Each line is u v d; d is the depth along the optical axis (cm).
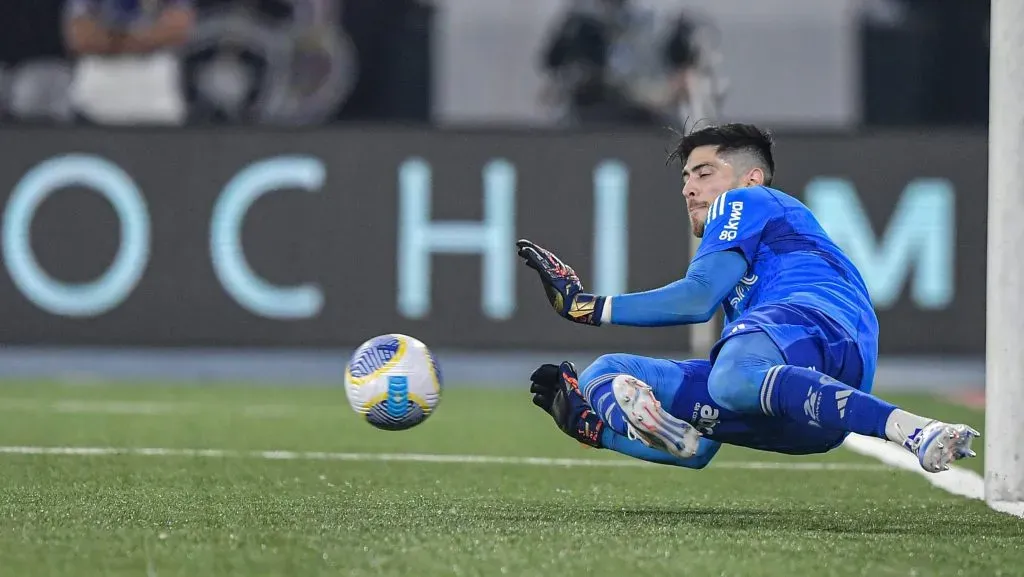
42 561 1320
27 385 3800
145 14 4344
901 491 1953
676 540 1459
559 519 1622
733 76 4984
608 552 1378
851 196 3850
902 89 4881
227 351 4506
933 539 1492
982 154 3856
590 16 4481
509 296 3947
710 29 4525
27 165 3947
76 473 2025
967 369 4472
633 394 1487
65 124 3956
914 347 3866
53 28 4681
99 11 4344
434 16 4884
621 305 1560
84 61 4388
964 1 4831
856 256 3853
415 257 3953
